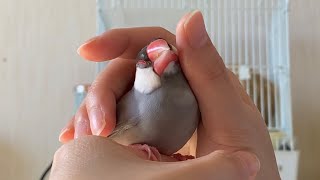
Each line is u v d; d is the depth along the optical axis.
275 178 0.35
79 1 1.06
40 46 1.07
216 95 0.31
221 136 0.32
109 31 0.34
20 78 1.06
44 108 1.06
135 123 0.31
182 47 0.30
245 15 1.01
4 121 1.06
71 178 0.23
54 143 1.05
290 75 0.96
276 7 0.98
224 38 1.01
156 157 0.30
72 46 1.06
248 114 0.33
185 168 0.23
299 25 1.02
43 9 1.07
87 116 0.34
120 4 1.00
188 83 0.31
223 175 0.24
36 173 1.05
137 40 0.35
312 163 0.99
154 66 0.31
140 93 0.31
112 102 0.33
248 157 0.27
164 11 1.00
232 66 0.92
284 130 0.88
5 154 1.05
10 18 1.07
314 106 1.00
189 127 0.31
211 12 1.01
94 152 0.25
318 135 1.00
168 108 0.31
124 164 0.24
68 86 1.06
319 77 1.01
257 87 0.89
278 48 0.97
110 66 0.35
